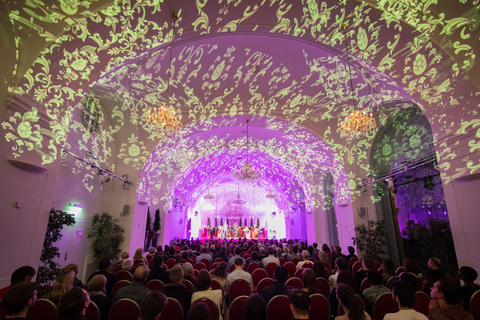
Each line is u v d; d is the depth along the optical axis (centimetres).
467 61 398
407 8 388
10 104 328
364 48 480
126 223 787
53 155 400
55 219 470
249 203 2155
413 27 405
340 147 893
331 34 471
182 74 664
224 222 2083
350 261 614
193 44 564
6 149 324
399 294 203
